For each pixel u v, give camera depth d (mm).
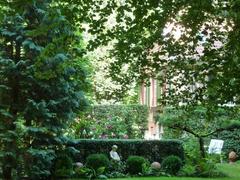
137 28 7234
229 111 8938
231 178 14633
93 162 15289
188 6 6723
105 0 8109
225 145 19703
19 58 14016
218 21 6984
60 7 7105
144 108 21844
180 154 16828
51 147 14398
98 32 7434
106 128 20422
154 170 15727
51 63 12016
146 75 8422
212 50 7004
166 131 19188
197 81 7844
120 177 15242
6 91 13711
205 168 15266
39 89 13922
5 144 13320
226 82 6926
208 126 18422
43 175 14273
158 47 7965
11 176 13570
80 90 14305
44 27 6961
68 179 14508
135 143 16891
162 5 6711
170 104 8617
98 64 23281
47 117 13633
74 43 7816
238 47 6500
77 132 18312
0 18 7309
